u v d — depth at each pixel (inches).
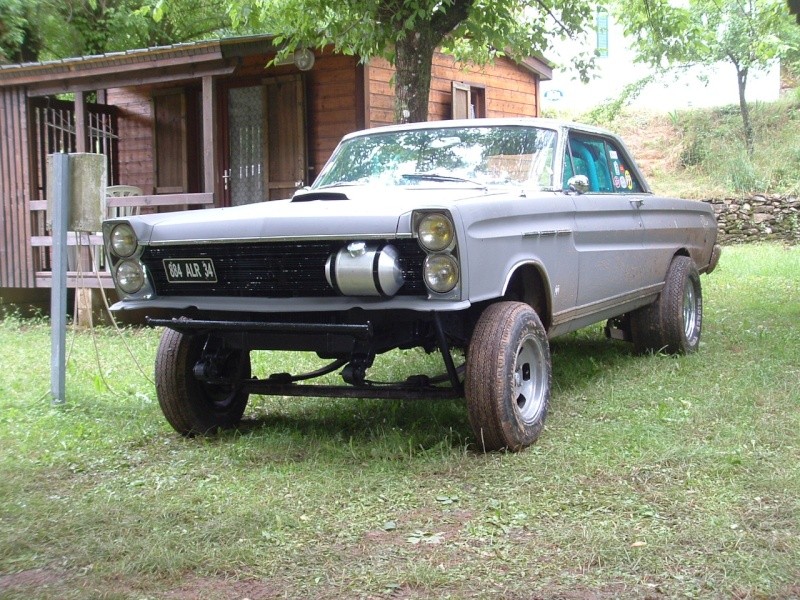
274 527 145.8
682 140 871.1
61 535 144.6
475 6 370.3
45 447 198.7
